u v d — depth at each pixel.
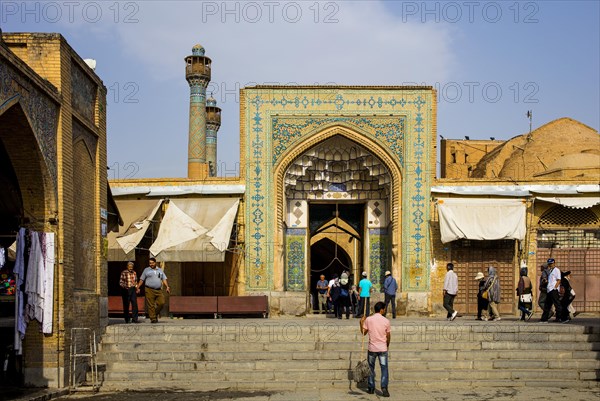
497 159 24.56
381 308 9.02
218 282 16.64
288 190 17.78
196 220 16.19
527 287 13.60
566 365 10.20
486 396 8.91
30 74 8.21
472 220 15.98
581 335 11.02
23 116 8.19
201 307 15.58
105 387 9.48
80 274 10.27
